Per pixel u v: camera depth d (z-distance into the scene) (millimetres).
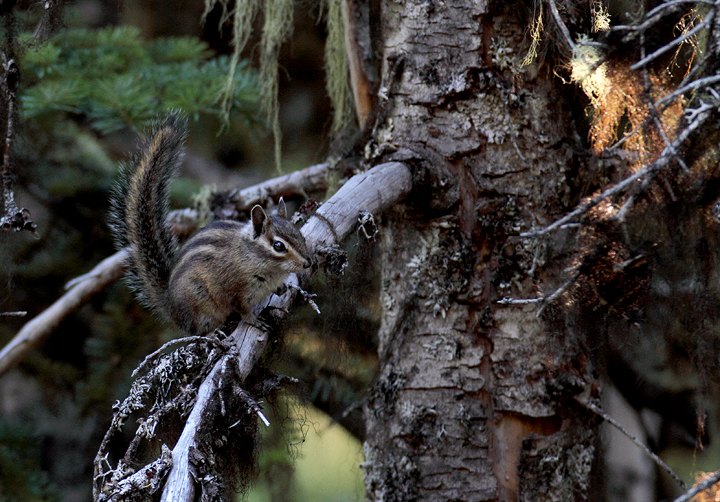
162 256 8953
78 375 11141
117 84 10102
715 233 6043
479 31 7227
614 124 6551
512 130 7168
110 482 4723
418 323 7289
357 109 8609
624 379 10508
